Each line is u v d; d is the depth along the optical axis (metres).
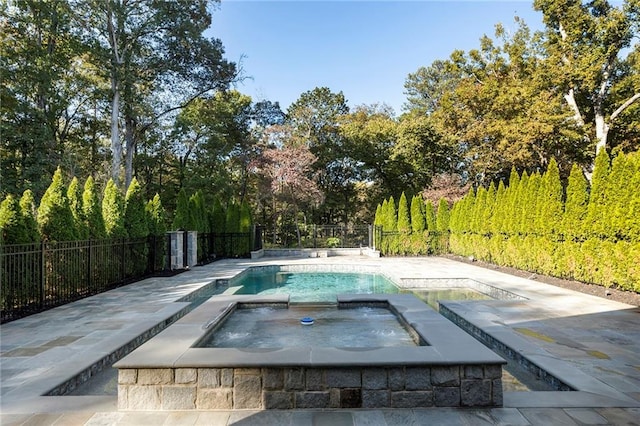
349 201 28.17
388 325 5.00
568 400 2.94
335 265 13.62
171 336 3.77
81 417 2.73
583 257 8.17
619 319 5.50
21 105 13.84
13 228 6.28
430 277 10.12
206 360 2.94
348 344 4.21
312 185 21.36
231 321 5.23
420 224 17.75
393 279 10.90
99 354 4.04
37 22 14.42
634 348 4.18
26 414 2.76
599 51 15.25
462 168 24.06
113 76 16.48
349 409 2.85
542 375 3.60
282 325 5.02
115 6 15.82
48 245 6.74
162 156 23.30
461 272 11.25
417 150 23.52
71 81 17.42
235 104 24.20
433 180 21.62
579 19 15.15
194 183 21.28
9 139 14.05
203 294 8.75
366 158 25.86
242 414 2.79
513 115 17.39
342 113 27.86
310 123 24.94
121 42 17.67
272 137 23.02
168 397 2.87
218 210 17.84
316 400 2.87
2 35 14.01
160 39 18.08
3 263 5.87
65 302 6.86
